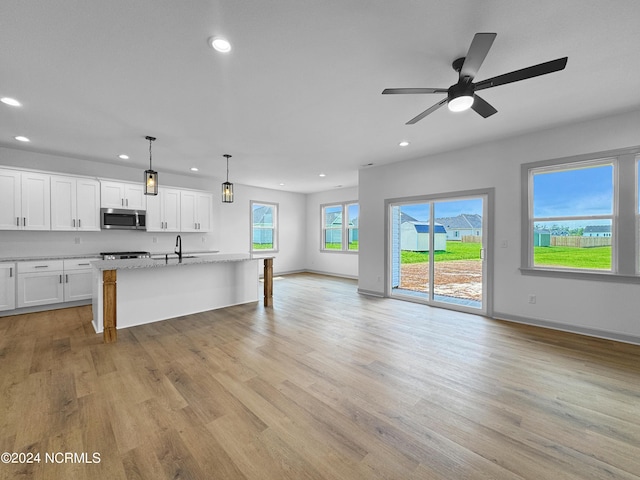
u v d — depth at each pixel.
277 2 1.65
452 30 1.91
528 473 1.50
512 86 2.62
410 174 5.13
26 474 1.47
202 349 3.07
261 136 3.91
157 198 5.71
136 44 2.02
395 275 5.65
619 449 1.67
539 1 1.67
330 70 2.37
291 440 1.74
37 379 2.43
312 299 5.40
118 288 3.76
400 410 2.03
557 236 3.75
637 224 3.21
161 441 1.72
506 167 4.04
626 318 3.24
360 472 1.51
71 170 4.96
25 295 4.31
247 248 7.73
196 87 2.62
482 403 2.12
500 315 4.13
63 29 1.86
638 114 3.12
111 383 2.37
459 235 4.70
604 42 2.02
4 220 4.20
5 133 3.76
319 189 8.39
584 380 2.43
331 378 2.47
